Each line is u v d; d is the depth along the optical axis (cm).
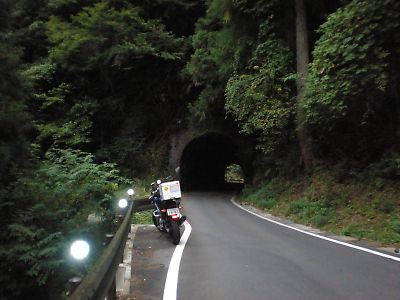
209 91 2925
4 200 845
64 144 3228
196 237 1208
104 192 1158
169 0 3309
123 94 3597
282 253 952
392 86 1451
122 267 773
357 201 1475
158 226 1257
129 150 3416
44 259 721
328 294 634
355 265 820
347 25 1391
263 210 2047
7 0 1441
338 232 1300
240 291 659
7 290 720
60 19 3547
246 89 2189
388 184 1421
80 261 681
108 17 3156
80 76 3516
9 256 714
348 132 1780
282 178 2259
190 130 3369
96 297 441
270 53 2173
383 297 615
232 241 1130
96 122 3556
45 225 833
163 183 1162
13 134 1248
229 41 2433
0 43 1395
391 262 845
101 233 953
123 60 3266
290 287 675
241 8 2197
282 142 2306
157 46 3275
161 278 749
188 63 2991
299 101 1877
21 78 1389
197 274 772
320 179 1827
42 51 3691
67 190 1008
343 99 1445
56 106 3409
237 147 3472
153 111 3591
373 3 1305
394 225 1162
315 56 1550
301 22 2020
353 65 1363
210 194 3216
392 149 1523
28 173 1048
